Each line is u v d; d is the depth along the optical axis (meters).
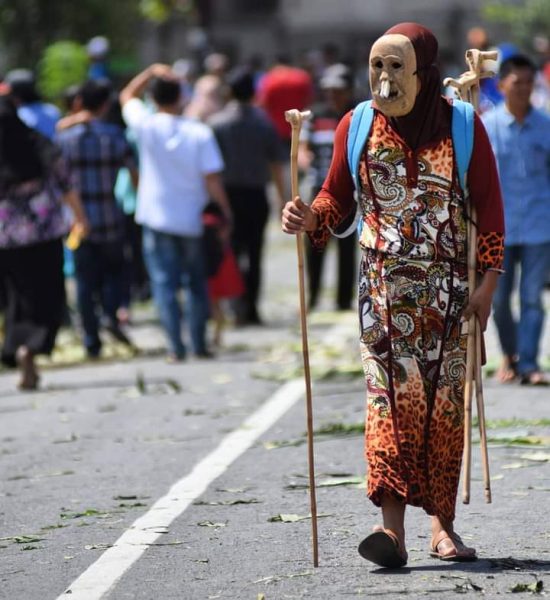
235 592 12.96
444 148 13.31
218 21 94.56
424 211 13.34
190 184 28.69
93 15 70.31
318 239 13.66
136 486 17.77
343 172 13.62
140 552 14.44
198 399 24.20
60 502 17.09
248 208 34.12
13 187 25.66
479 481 17.09
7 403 24.89
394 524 13.48
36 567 14.16
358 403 23.08
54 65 60.25
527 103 23.41
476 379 13.75
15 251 25.81
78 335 34.25
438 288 13.41
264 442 20.08
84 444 20.73
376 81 13.07
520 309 23.88
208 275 29.81
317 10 93.44
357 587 12.95
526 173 23.41
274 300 39.22
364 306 13.57
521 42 63.75
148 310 38.69
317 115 34.62
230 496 16.86
